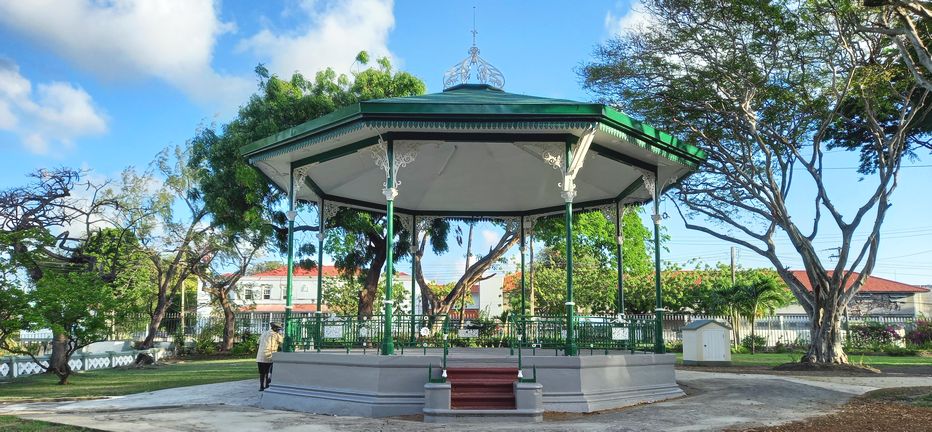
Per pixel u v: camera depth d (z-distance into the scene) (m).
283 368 13.75
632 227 47.12
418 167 17.64
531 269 21.47
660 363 14.09
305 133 14.02
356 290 44.25
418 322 14.91
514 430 9.66
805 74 23.16
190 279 55.78
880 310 55.41
